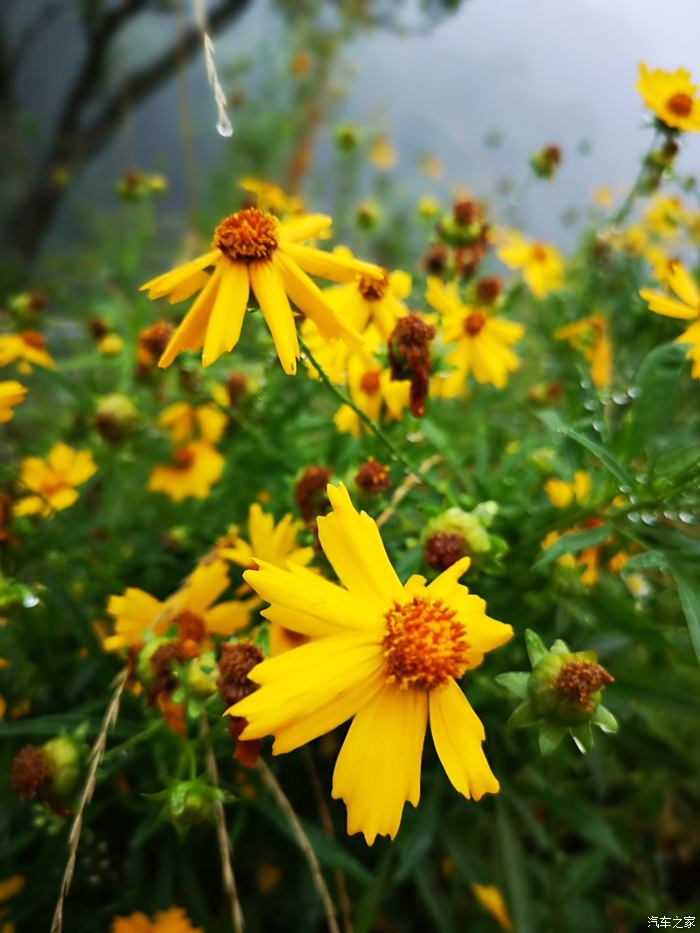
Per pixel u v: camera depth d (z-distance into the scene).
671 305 0.17
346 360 0.18
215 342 0.13
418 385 0.16
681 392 0.22
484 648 0.12
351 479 0.16
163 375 0.22
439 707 0.11
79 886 0.17
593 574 0.18
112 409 0.21
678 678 0.19
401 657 0.11
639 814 0.23
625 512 0.15
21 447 0.24
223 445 0.23
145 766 0.16
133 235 0.38
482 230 0.23
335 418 0.19
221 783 0.16
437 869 0.20
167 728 0.15
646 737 0.19
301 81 0.50
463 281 0.23
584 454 0.18
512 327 0.22
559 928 0.19
